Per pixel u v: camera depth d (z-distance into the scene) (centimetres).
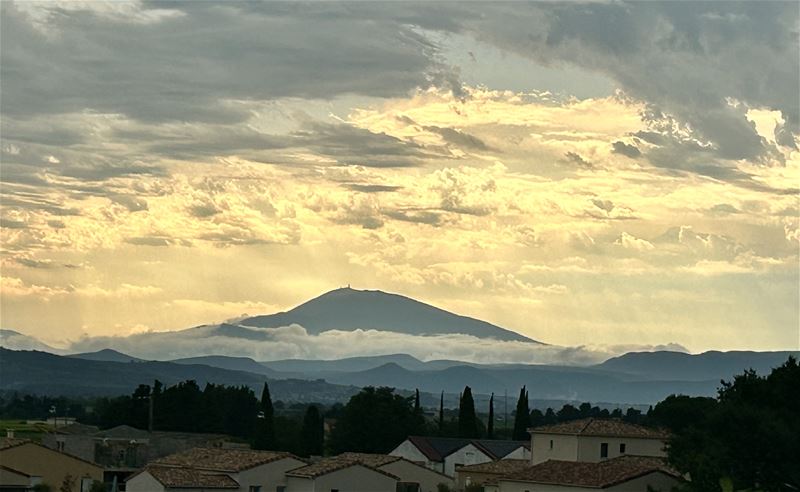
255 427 18225
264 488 11706
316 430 17350
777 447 9162
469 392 18125
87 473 12588
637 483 9706
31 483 12275
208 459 12069
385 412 17638
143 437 16012
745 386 10306
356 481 11850
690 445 9550
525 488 10206
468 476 12719
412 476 12800
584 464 10356
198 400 19500
